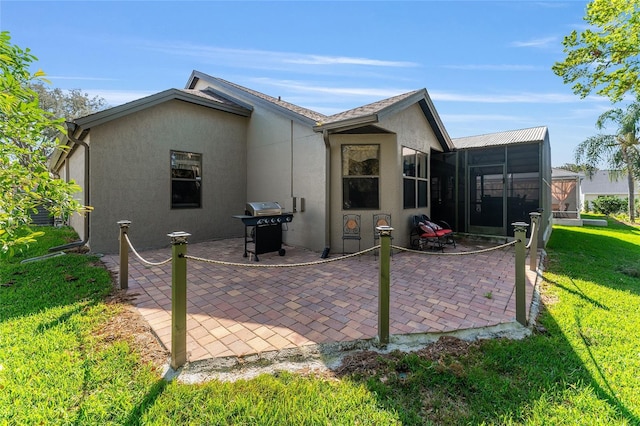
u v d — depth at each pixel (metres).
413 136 7.68
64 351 2.69
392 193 6.80
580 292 4.38
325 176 6.69
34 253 6.62
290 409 2.04
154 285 4.54
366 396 2.16
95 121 6.21
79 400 2.11
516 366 2.51
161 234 7.38
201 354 2.70
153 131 7.22
